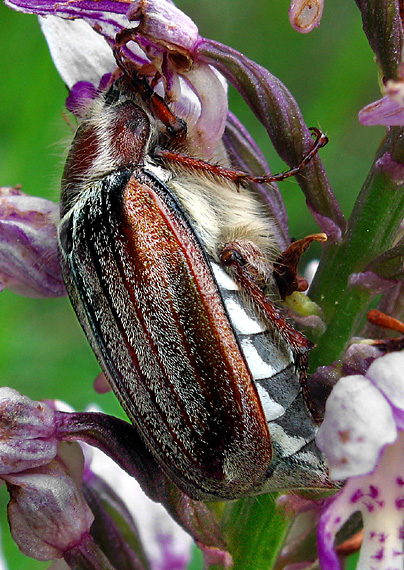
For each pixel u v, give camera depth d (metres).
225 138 0.14
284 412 0.13
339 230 0.14
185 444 0.13
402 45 0.13
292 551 0.14
